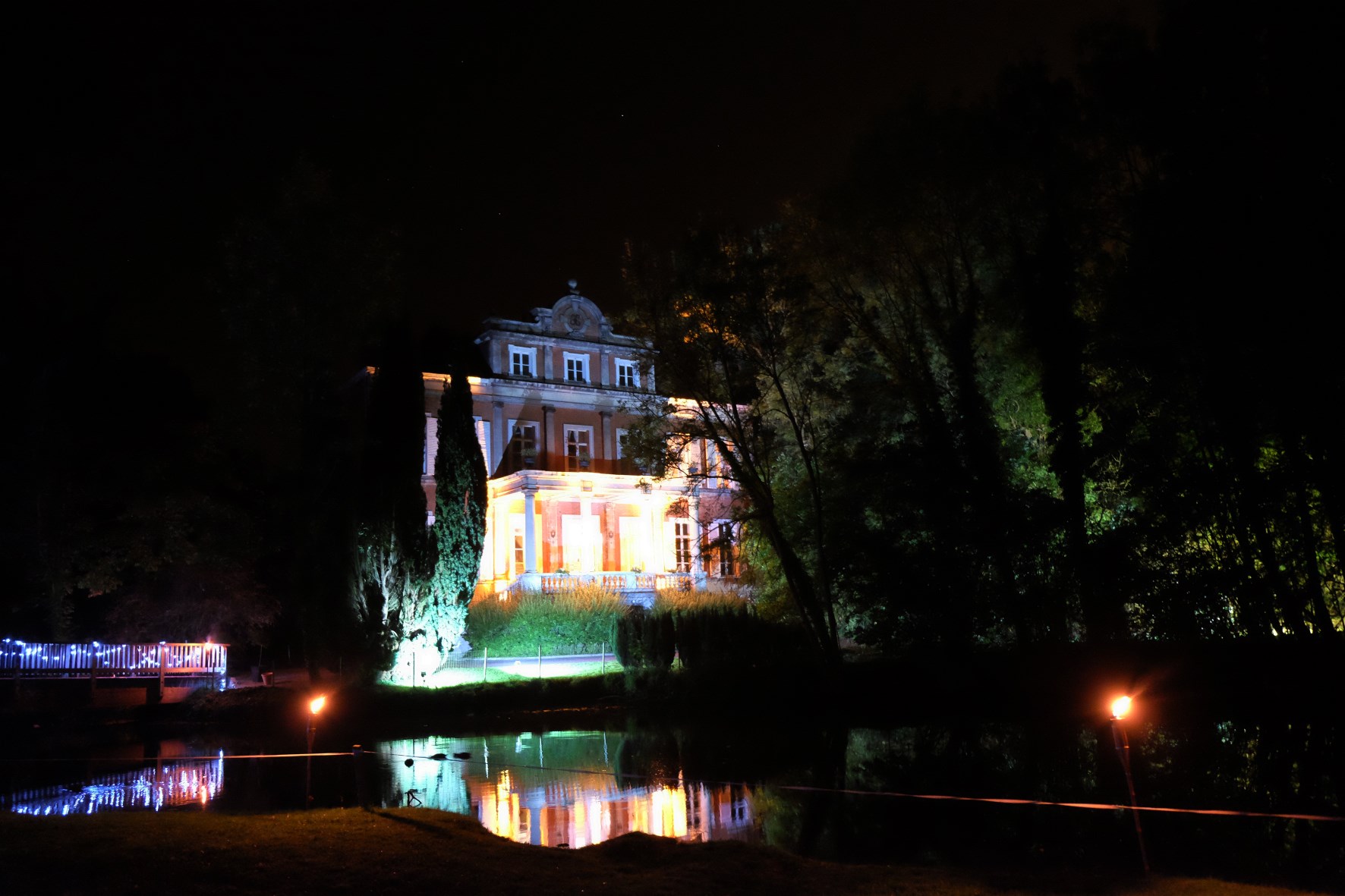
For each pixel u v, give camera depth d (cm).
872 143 2822
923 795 1330
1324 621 2178
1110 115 2462
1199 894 739
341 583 2791
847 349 2969
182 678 2798
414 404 2823
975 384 2678
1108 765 1605
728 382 2869
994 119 2678
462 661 3198
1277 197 2003
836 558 2750
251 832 925
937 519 2608
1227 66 2097
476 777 1617
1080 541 2452
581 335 4734
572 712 2644
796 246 2955
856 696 2630
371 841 915
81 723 2495
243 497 3603
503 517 4269
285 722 2428
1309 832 1098
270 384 3177
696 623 2969
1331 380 2003
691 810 1303
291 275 3198
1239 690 2155
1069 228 2631
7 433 2841
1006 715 2308
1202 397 2239
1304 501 2150
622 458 4644
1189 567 2362
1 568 2803
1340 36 1923
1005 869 959
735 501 3362
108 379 2919
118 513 2991
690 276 2780
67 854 830
